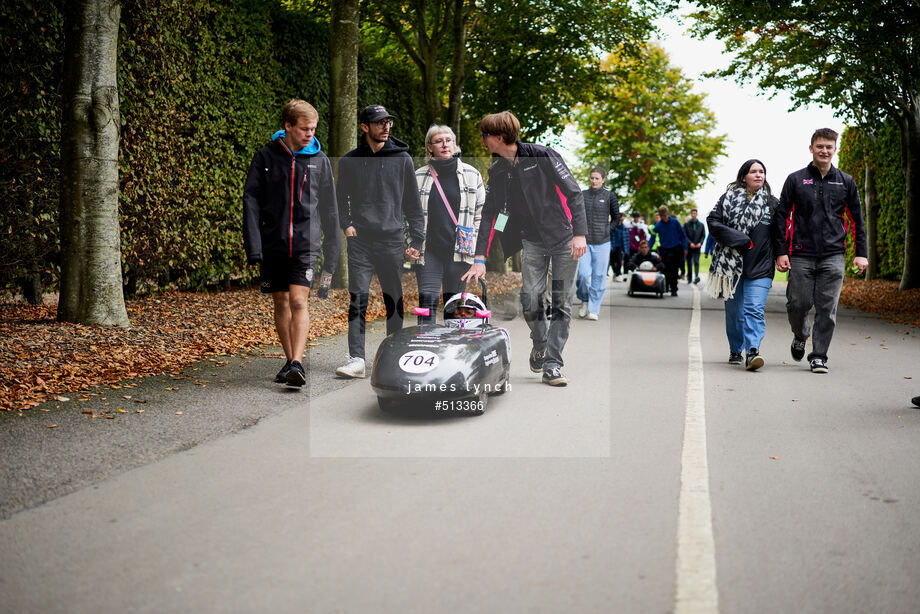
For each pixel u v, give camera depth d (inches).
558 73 962.1
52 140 409.4
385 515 157.6
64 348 315.0
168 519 154.9
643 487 176.4
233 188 556.1
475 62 853.8
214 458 196.5
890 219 1022.4
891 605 121.5
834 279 335.6
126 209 461.7
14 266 407.5
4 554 138.1
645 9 879.7
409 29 853.8
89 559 136.2
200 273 531.8
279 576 129.7
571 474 185.8
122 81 450.3
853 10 658.2
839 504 167.5
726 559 138.5
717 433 227.9
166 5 474.0
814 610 119.7
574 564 135.0
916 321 551.5
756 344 339.9
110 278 369.7
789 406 265.3
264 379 295.9
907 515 160.9
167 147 487.5
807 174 338.3
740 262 341.4
